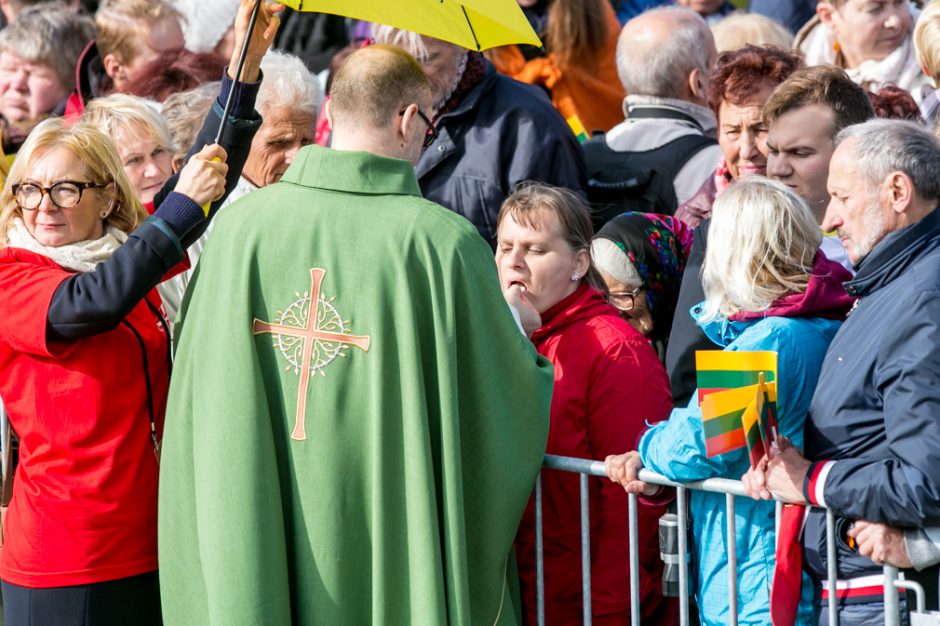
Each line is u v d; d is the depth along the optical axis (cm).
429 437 959
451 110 1473
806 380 945
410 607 965
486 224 1456
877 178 887
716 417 851
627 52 1526
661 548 1006
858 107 1212
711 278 984
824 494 865
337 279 961
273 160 1366
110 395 1009
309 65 2105
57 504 1005
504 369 983
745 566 973
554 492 1098
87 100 1789
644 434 1014
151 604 1043
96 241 1030
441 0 1034
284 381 977
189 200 984
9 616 1037
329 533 974
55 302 967
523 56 1916
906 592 873
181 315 1019
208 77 1730
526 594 1127
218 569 966
